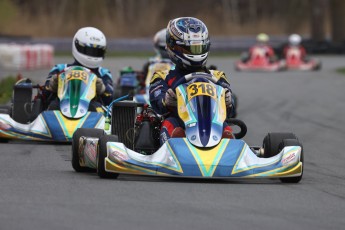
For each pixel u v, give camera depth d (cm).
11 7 19312
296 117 6469
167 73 3462
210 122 3150
